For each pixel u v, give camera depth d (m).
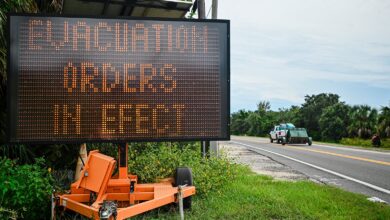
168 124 6.37
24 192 5.95
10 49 5.99
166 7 8.83
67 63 6.12
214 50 6.60
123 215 5.31
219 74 6.58
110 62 6.25
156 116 6.34
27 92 5.99
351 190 10.94
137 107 6.28
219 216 6.91
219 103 6.55
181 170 7.23
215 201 8.09
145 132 6.29
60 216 6.24
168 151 9.87
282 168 15.89
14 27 6.01
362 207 8.03
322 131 66.56
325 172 14.97
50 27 6.10
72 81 6.11
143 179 8.92
